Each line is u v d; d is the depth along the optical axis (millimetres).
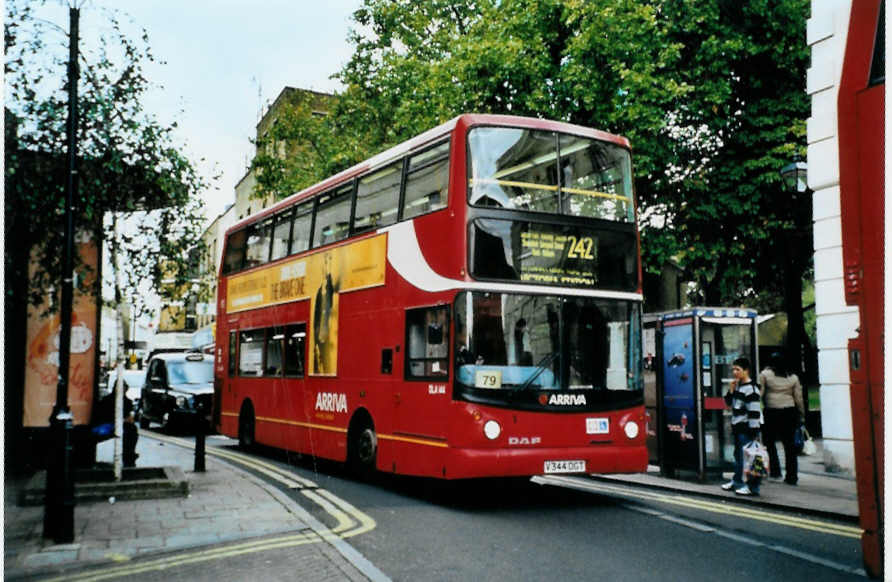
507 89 18000
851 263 5375
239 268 17516
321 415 12906
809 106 19047
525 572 6418
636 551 7191
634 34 16812
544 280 9727
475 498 10531
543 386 9492
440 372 9617
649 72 16844
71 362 11727
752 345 11938
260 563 6625
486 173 9719
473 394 9195
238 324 17203
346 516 9055
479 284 9391
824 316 12797
